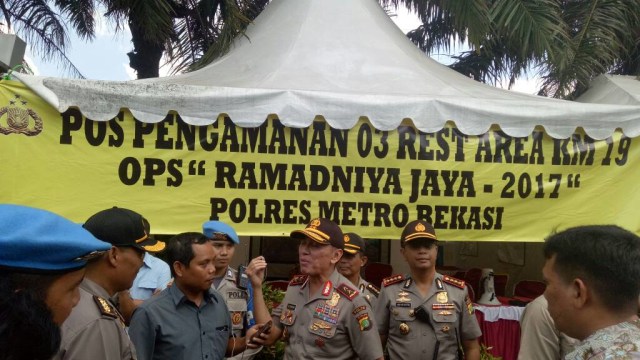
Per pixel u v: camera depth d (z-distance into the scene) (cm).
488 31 789
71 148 448
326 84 535
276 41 630
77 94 442
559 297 165
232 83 527
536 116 499
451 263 1155
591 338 152
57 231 141
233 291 392
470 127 491
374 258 922
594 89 717
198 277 284
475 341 375
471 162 496
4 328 108
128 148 457
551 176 507
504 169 501
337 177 482
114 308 220
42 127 443
